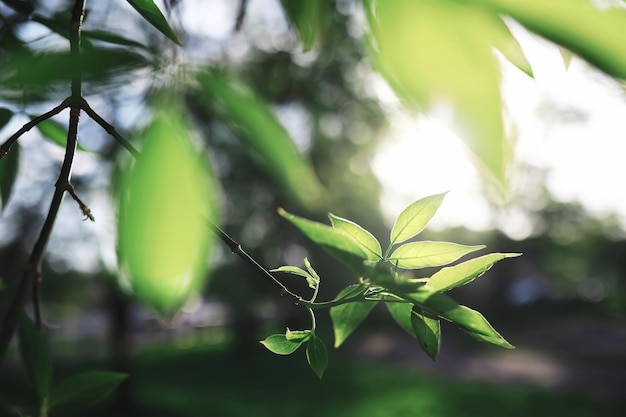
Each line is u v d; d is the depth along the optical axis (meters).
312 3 0.27
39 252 0.44
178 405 7.79
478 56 0.22
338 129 5.42
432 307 0.34
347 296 0.45
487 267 0.41
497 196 0.21
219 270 7.92
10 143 0.37
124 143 0.25
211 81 0.27
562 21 0.21
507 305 19.61
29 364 0.51
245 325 11.92
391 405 7.90
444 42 0.22
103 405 7.23
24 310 0.51
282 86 3.37
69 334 15.14
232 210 5.55
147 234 0.23
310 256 7.16
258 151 0.28
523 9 0.21
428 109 0.22
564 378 10.02
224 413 7.43
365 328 16.11
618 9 0.21
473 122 0.21
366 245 0.41
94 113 0.35
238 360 11.76
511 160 0.21
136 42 0.28
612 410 7.48
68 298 7.29
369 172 5.91
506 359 12.24
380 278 0.32
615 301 20.61
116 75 0.26
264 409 7.70
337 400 8.30
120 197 0.23
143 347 13.85
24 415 0.50
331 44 3.91
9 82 0.25
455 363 11.66
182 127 0.26
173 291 0.23
